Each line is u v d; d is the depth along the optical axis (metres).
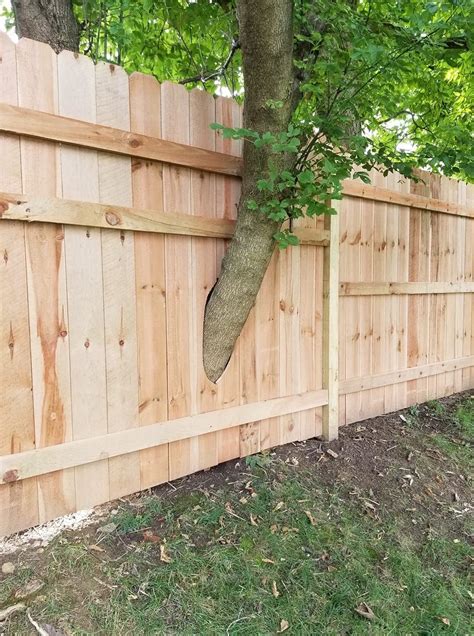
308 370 2.82
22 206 1.68
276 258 2.60
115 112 1.91
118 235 1.98
